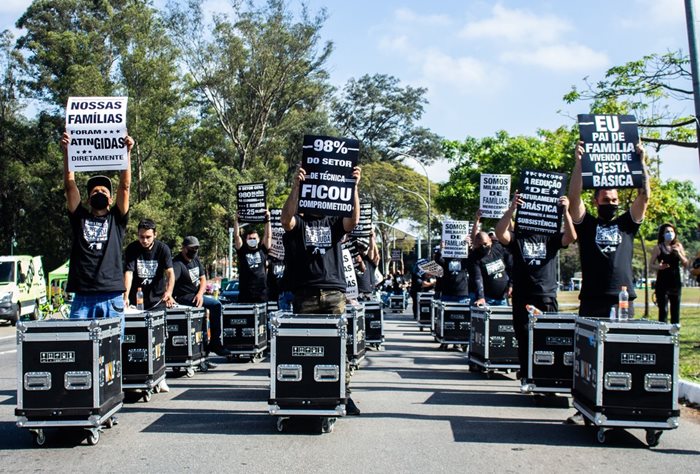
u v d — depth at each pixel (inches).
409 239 3745.1
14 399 399.2
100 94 1918.1
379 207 2871.6
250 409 363.6
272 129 2319.1
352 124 3070.9
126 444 290.4
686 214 1105.4
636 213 323.3
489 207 621.6
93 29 2081.7
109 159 323.9
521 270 394.3
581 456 272.2
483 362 479.5
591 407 292.4
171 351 475.2
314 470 251.8
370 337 673.6
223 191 2108.8
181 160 2165.4
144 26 2033.7
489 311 475.5
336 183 334.6
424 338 809.5
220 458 268.4
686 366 466.3
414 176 2829.7
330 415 306.5
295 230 333.7
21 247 2294.5
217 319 531.5
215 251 2332.7
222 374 498.0
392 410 362.0
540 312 386.3
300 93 2322.8
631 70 637.3
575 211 327.6
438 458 268.7
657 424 282.2
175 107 2054.6
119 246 327.9
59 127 2112.5
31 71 2144.4
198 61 2191.2
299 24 2226.9
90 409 283.6
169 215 2069.4
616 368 284.2
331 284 330.6
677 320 580.7
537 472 250.7
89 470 253.1
